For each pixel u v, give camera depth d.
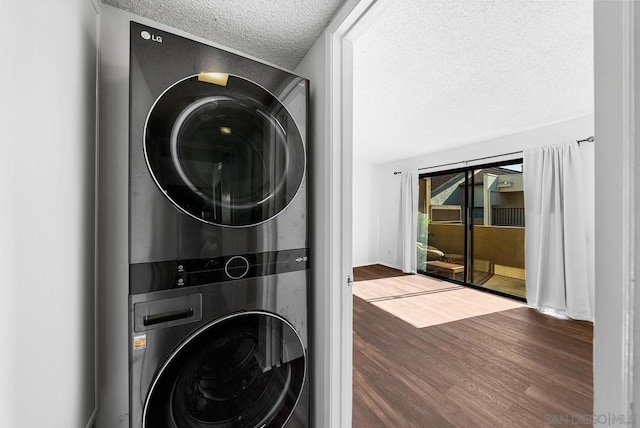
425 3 1.40
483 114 2.99
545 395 1.75
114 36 1.08
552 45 1.76
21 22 0.56
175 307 0.88
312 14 1.11
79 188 0.87
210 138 0.94
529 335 2.64
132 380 0.81
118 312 1.08
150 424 0.83
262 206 1.04
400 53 1.85
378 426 1.48
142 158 0.84
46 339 0.67
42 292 0.65
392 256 5.93
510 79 2.22
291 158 1.12
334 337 1.13
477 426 1.48
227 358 0.97
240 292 1.00
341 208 1.16
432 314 3.21
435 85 2.34
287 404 1.10
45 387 0.66
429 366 2.09
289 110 1.12
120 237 1.09
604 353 0.40
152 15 1.12
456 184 4.63
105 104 1.06
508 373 1.99
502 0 1.38
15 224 0.55
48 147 0.67
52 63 0.69
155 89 0.86
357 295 3.94
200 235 0.92
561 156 3.13
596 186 0.42
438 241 4.95
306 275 1.16
